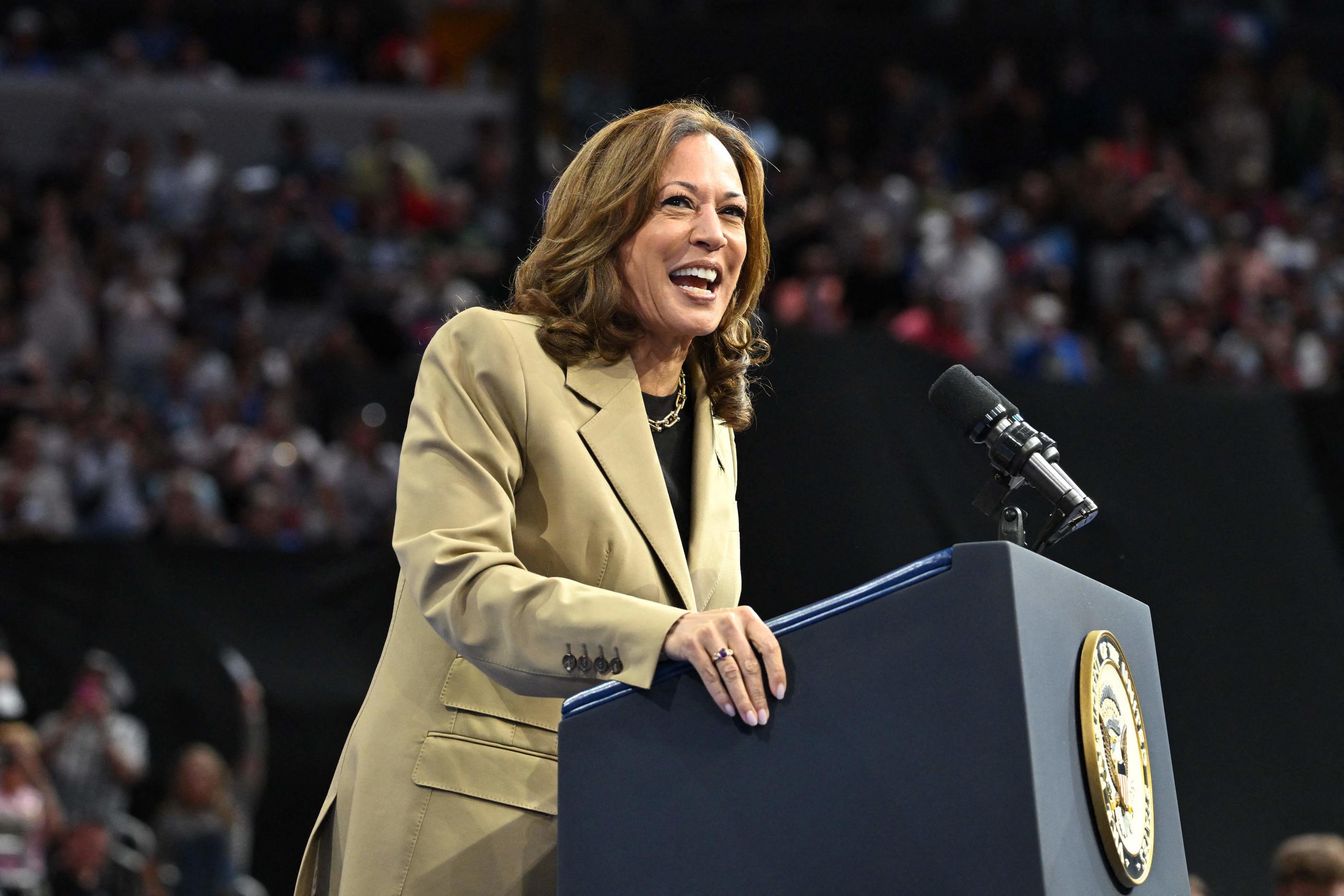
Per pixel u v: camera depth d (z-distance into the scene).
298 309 41.59
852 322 38.66
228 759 24.58
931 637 5.27
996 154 49.22
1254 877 18.48
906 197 43.56
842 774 5.35
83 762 24.06
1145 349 38.44
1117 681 5.83
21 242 43.34
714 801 5.54
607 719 5.75
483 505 6.50
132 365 39.19
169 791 24.16
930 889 5.14
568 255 7.13
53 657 24.84
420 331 39.19
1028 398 20.55
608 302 6.99
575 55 48.66
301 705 24.88
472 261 42.09
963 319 37.72
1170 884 6.00
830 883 5.30
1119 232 43.91
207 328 40.72
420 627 6.87
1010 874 5.02
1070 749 5.38
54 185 45.47
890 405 19.75
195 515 30.80
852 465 19.41
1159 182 46.38
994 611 5.19
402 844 6.52
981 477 19.62
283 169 46.41
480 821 6.50
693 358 7.64
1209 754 19.09
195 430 34.34
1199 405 20.72
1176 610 19.72
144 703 24.75
